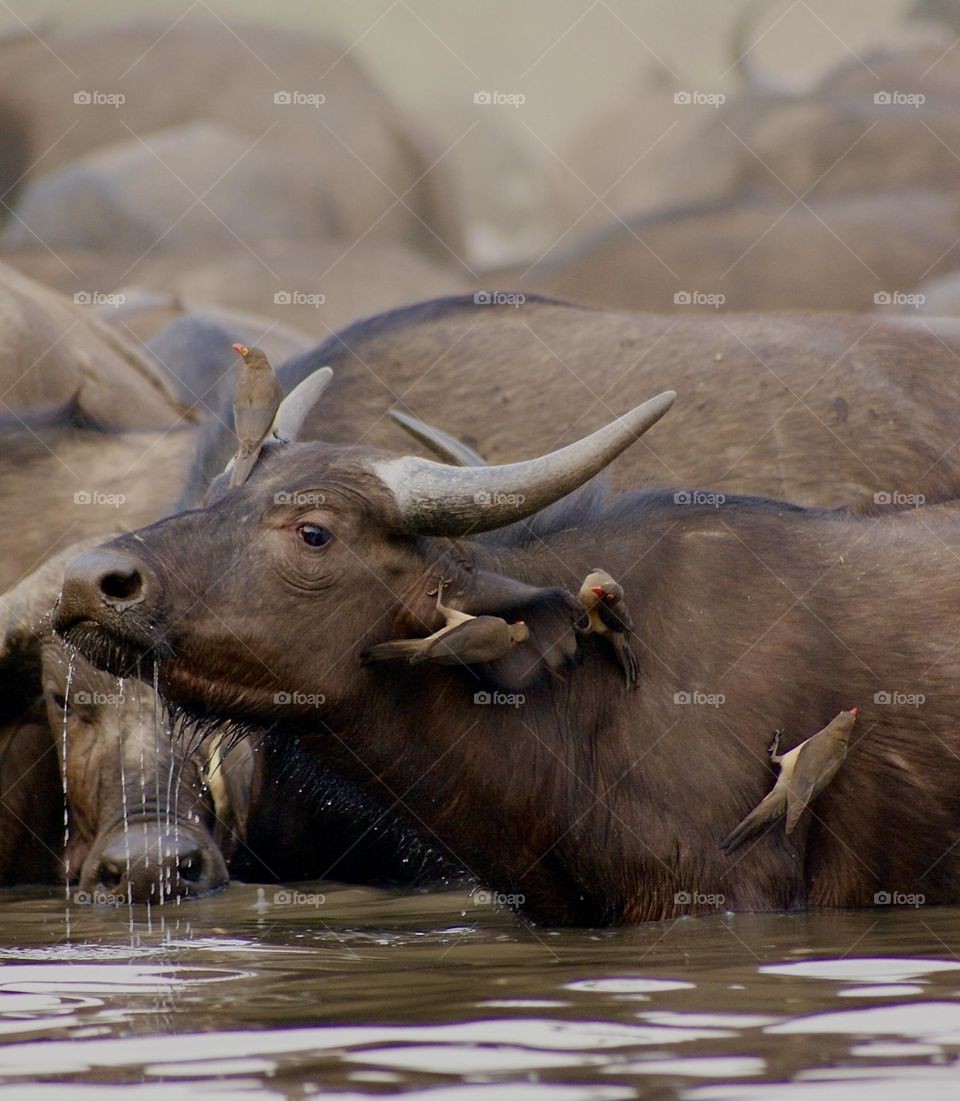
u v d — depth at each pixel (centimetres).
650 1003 1077
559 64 9262
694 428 1958
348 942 1385
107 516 2016
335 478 1403
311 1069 913
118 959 1301
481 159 8769
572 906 1492
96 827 1698
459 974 1204
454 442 1547
